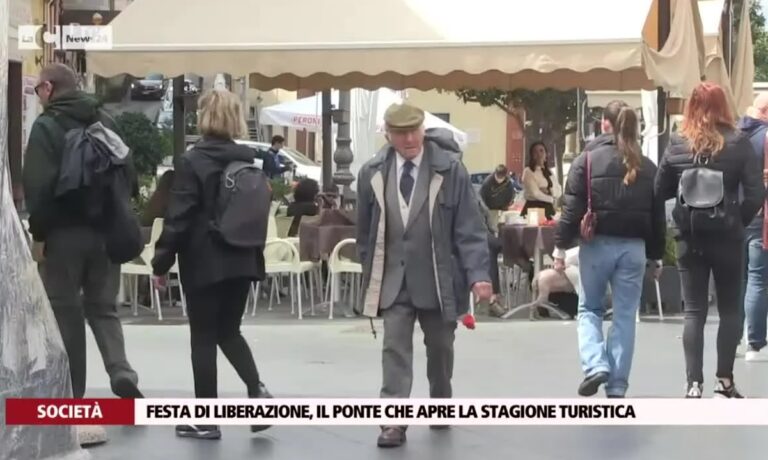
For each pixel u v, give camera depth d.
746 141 6.86
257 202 6.09
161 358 8.89
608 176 6.91
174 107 13.40
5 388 5.01
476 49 10.69
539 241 11.31
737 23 16.78
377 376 8.20
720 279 7.04
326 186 16.44
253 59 10.97
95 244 6.19
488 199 14.60
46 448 5.31
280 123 20.88
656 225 7.04
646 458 6.08
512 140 38.22
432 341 6.35
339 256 11.08
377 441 6.32
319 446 6.29
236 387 7.70
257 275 6.18
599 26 10.57
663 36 11.59
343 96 15.74
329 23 11.12
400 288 6.21
